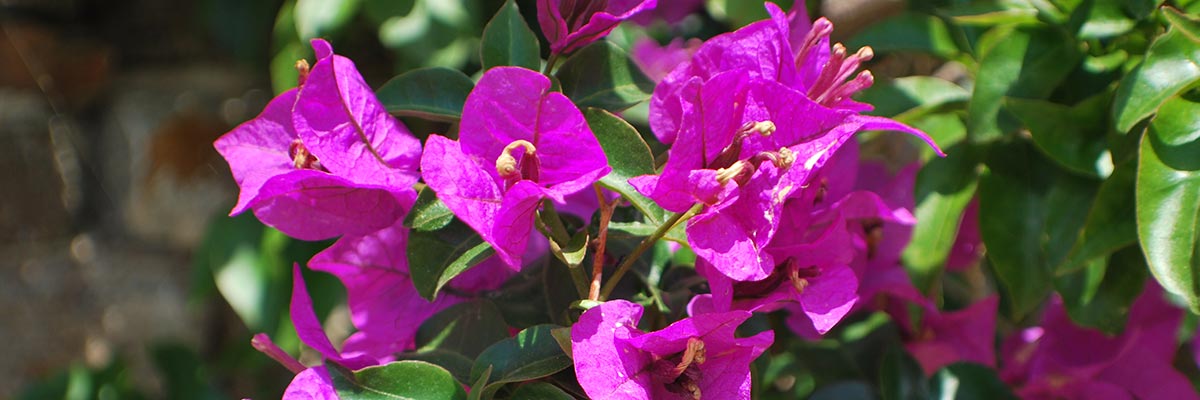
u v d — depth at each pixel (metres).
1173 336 0.85
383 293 0.70
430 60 0.95
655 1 0.68
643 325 0.68
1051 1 0.76
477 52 0.97
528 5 0.96
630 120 0.88
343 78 0.64
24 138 1.53
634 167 0.65
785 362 0.87
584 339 0.61
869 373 0.82
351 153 0.64
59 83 1.38
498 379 0.63
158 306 1.61
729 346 0.62
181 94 1.37
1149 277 0.84
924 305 0.78
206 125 1.37
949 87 0.81
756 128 0.63
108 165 1.53
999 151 0.78
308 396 0.63
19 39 1.30
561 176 0.63
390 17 0.94
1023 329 0.89
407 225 0.64
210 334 1.39
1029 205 0.78
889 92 0.80
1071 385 0.83
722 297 0.64
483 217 0.62
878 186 0.82
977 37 0.81
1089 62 0.76
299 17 0.94
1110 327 0.78
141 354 1.61
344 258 0.69
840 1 0.79
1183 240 0.67
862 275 0.76
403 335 0.70
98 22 1.33
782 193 0.63
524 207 0.62
